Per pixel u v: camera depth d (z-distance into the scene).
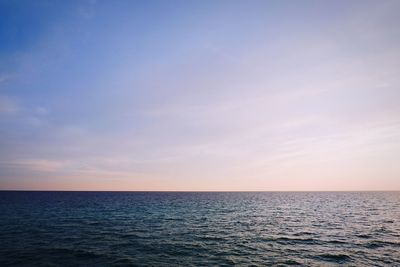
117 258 19.95
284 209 64.25
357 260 19.72
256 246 24.20
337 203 85.25
